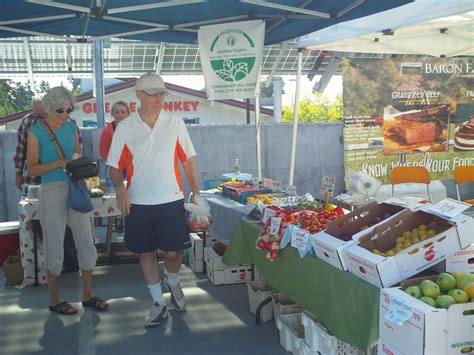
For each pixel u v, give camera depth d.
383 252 2.60
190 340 3.54
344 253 2.57
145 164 3.57
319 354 2.90
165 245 3.70
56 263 3.98
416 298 2.19
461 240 2.42
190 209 3.77
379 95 7.51
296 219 3.29
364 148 7.57
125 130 3.56
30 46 7.56
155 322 3.77
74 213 3.99
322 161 8.09
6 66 8.20
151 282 3.80
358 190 4.30
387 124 7.57
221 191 5.36
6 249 5.44
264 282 3.95
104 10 3.54
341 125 8.09
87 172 3.79
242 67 4.57
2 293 4.66
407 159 7.70
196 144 7.68
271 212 3.61
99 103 6.83
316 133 8.02
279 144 7.93
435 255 2.39
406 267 2.35
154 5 3.61
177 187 3.68
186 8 4.22
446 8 4.33
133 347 3.45
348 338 2.51
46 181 3.86
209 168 7.75
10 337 3.66
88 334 3.68
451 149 7.77
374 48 5.91
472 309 2.07
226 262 4.03
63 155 3.87
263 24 4.46
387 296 2.23
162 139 3.59
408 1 3.61
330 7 3.93
